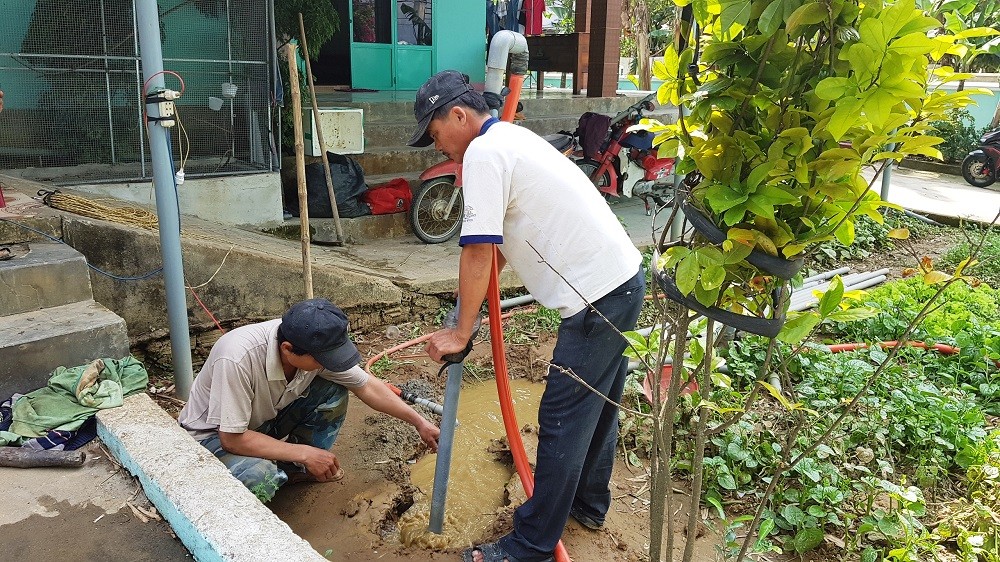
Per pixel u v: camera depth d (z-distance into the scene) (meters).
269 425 3.05
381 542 2.79
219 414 2.63
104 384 2.83
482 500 3.12
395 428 3.61
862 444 3.38
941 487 3.20
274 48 5.71
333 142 6.12
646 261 5.60
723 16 1.46
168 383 3.91
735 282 1.73
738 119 1.58
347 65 10.36
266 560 1.91
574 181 2.35
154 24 3.04
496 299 2.53
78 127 5.37
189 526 2.09
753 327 1.67
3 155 5.21
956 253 6.61
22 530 2.20
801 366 4.01
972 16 1.76
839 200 1.62
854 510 2.99
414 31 9.77
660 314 2.01
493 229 2.21
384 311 4.86
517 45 2.49
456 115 2.36
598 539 2.84
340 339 2.58
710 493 3.09
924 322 4.67
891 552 2.56
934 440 3.30
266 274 4.28
